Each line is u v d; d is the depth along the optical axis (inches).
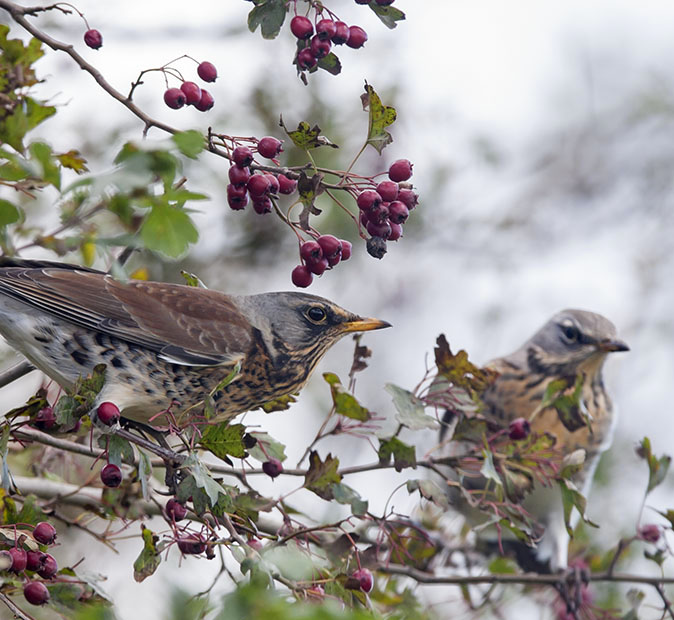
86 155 546.0
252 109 603.2
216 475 378.3
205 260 638.5
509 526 377.1
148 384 382.6
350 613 211.2
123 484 370.3
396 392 366.9
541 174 924.0
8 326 381.4
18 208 238.1
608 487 656.4
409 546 462.0
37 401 318.7
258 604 220.8
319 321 419.5
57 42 296.4
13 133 280.4
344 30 319.9
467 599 489.7
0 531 299.3
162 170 229.9
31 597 287.9
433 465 378.3
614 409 629.6
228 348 394.6
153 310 390.0
